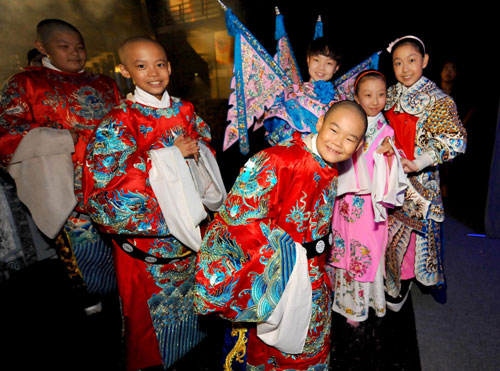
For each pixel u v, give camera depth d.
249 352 1.34
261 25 7.31
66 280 2.70
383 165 1.62
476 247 2.94
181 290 1.67
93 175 1.39
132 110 1.48
